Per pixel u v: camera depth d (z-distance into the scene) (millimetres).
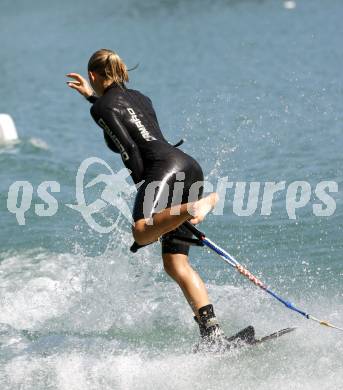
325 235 25328
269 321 20094
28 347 19344
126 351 18922
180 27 99812
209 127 39125
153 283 22875
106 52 20328
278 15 99000
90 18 126000
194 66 66062
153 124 19875
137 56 78000
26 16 142125
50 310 21547
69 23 122938
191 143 36156
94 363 18219
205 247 25547
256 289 22094
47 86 66375
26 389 17219
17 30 122000
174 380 17156
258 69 59312
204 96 48938
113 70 20156
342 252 23891
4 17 144875
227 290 22125
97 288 22688
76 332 20266
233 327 19984
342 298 21062
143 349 19031
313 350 17953
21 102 58625
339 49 64750
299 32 80938
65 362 18297
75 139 42688
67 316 21156
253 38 80438
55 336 19969
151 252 24562
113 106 19516
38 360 18547
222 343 18062
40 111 53500
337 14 93125
